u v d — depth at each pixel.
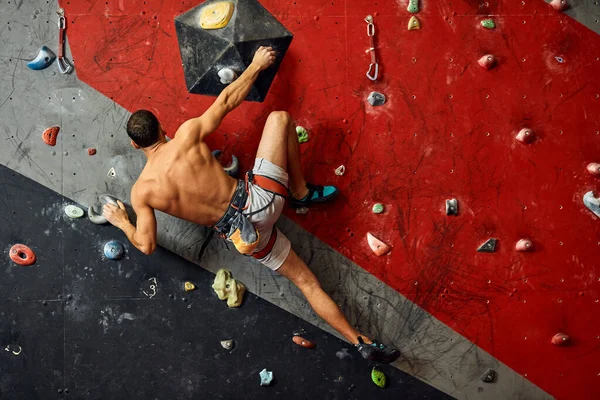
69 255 3.94
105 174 3.93
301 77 3.95
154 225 3.52
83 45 3.92
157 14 3.94
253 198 3.48
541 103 4.03
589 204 3.99
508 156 4.02
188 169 3.38
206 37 3.62
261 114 3.94
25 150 3.92
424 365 4.02
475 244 4.01
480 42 4.01
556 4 4.01
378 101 3.96
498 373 4.02
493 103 4.01
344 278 3.98
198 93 3.84
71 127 3.93
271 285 3.99
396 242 3.99
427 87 3.99
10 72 3.92
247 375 3.99
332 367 4.00
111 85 3.92
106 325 3.96
